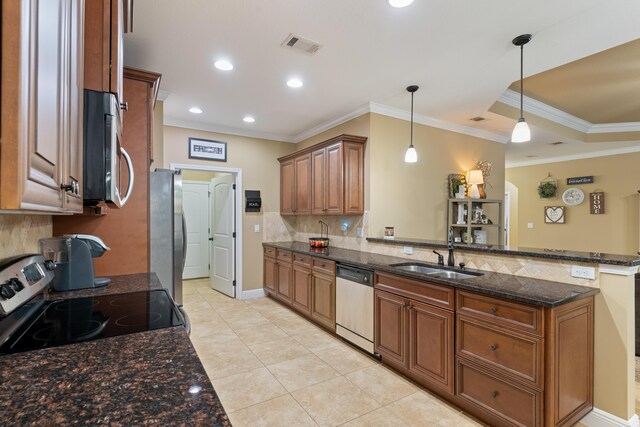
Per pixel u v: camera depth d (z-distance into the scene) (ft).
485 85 10.37
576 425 6.61
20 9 1.50
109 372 2.63
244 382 8.17
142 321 3.92
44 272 4.47
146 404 2.16
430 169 13.92
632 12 6.59
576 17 6.78
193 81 10.06
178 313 4.31
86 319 3.99
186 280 20.30
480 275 7.88
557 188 21.33
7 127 1.47
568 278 6.86
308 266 12.58
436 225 14.16
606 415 6.37
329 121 14.21
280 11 6.63
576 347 6.07
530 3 6.36
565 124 15.39
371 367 8.99
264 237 16.60
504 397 6.12
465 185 14.98
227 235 16.39
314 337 11.14
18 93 1.51
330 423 6.61
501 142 16.85
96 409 2.09
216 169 15.11
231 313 13.71
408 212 13.20
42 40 1.78
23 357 2.92
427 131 13.82
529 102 13.38
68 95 2.39
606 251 19.20
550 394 5.50
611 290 6.33
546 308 5.52
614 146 18.06
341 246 13.73
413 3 6.38
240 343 10.59
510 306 6.03
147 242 7.01
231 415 6.86
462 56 8.48
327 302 11.41
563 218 20.94
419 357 7.86
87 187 3.32
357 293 9.96
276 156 16.84
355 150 12.22
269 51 8.24
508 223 23.88
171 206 8.30
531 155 20.45
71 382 2.46
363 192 12.38
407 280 8.23
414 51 8.25
